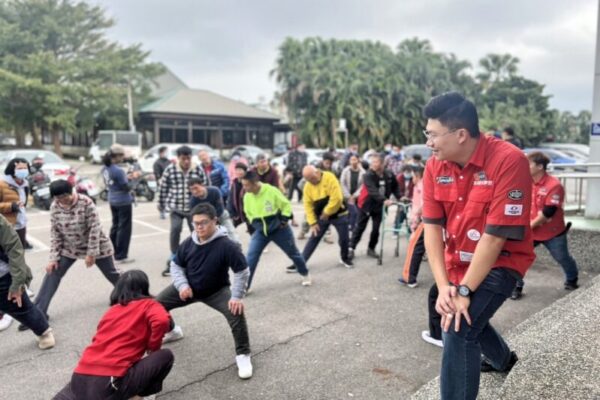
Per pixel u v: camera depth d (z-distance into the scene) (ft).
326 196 19.02
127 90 101.19
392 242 25.73
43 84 89.51
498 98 144.25
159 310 8.73
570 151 71.97
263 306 15.56
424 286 17.60
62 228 14.23
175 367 11.43
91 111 98.89
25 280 11.62
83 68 96.02
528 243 6.62
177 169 19.51
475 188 6.43
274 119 123.34
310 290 17.20
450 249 7.02
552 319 10.66
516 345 9.48
